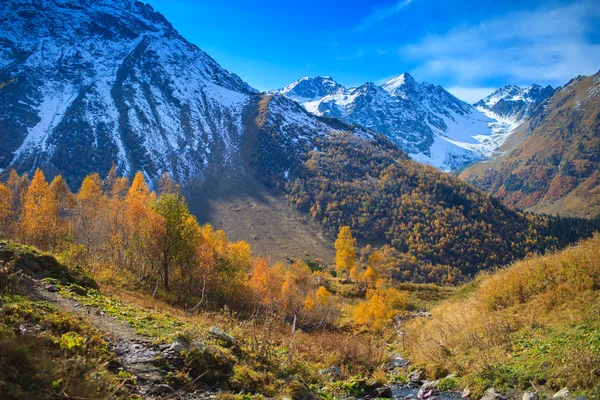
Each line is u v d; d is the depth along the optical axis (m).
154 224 38.06
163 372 9.44
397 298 59.34
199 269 41.28
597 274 15.46
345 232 89.81
